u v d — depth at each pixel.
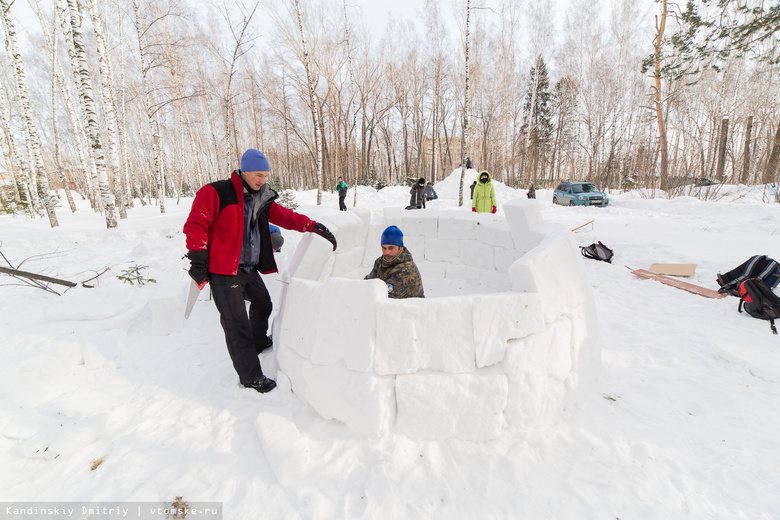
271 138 38.44
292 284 2.55
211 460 1.96
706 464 1.89
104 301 3.89
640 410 2.33
